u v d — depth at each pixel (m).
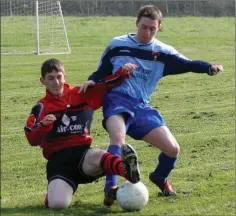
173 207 14.89
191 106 32.88
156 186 17.53
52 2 74.25
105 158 14.68
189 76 44.97
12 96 37.72
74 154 15.13
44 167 20.77
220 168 19.47
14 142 25.02
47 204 15.23
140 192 14.56
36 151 23.27
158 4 101.56
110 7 101.81
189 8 101.56
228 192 16.33
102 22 92.00
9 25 85.12
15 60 59.44
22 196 16.95
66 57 61.94
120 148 14.80
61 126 15.12
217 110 31.27
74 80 45.03
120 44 16.02
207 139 24.20
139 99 15.84
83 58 60.53
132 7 101.88
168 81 42.50
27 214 14.53
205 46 71.69
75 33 82.62
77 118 15.25
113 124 15.16
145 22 15.68
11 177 19.47
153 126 15.59
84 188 17.59
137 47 15.95
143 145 23.33
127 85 15.77
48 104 15.20
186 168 19.59
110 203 15.05
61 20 78.12
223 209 14.70
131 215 14.26
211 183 17.47
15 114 31.78
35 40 76.62
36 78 45.78
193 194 16.30
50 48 71.38
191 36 80.88
